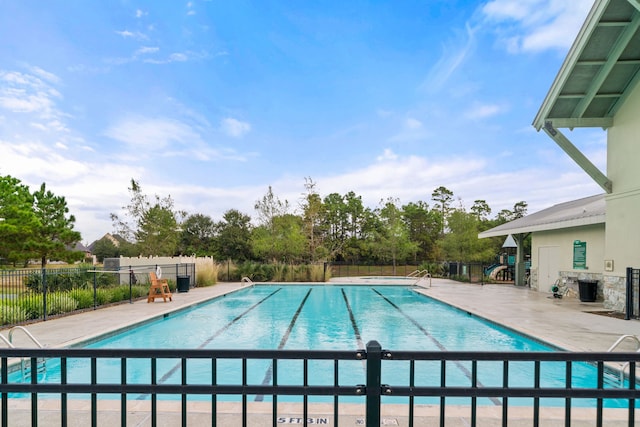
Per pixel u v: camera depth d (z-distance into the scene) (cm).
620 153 1078
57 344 668
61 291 1130
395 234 3150
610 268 1104
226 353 195
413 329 937
